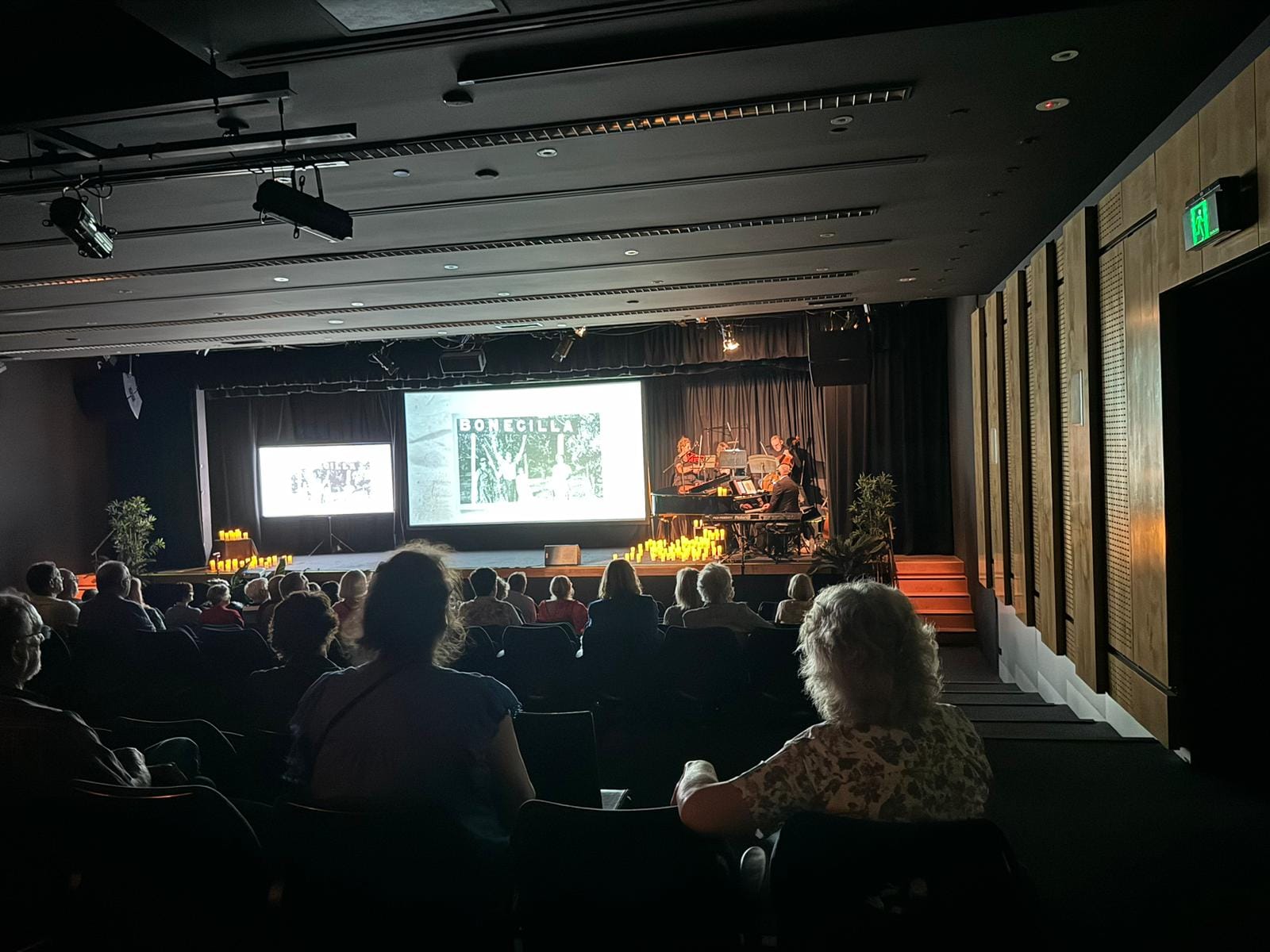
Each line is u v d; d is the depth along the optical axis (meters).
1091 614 5.91
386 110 4.39
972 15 3.66
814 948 1.80
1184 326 4.55
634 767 4.76
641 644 5.27
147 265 7.53
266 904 2.19
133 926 2.21
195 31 3.56
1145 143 5.26
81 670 5.27
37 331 10.74
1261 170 3.45
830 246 7.89
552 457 16.45
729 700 5.38
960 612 12.01
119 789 2.13
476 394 16.69
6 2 3.91
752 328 14.38
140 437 16.14
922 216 6.89
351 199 5.93
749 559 12.93
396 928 1.99
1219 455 4.52
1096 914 3.02
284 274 8.14
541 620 7.02
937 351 14.16
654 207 6.39
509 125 4.65
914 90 4.41
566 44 3.80
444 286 9.05
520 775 2.13
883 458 14.44
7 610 2.51
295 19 3.49
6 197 5.39
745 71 4.08
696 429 16.03
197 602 14.30
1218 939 2.84
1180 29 3.83
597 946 2.06
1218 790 4.14
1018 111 4.74
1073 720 6.05
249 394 16.47
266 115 4.36
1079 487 6.20
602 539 16.42
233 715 5.18
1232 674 4.50
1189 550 4.55
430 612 2.10
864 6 3.63
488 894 2.05
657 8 3.53
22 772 2.32
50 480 14.78
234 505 17.58
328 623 3.56
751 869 2.23
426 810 1.89
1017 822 3.83
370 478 17.06
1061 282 6.64
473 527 16.75
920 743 1.92
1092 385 5.83
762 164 5.50
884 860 1.75
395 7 3.42
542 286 9.28
